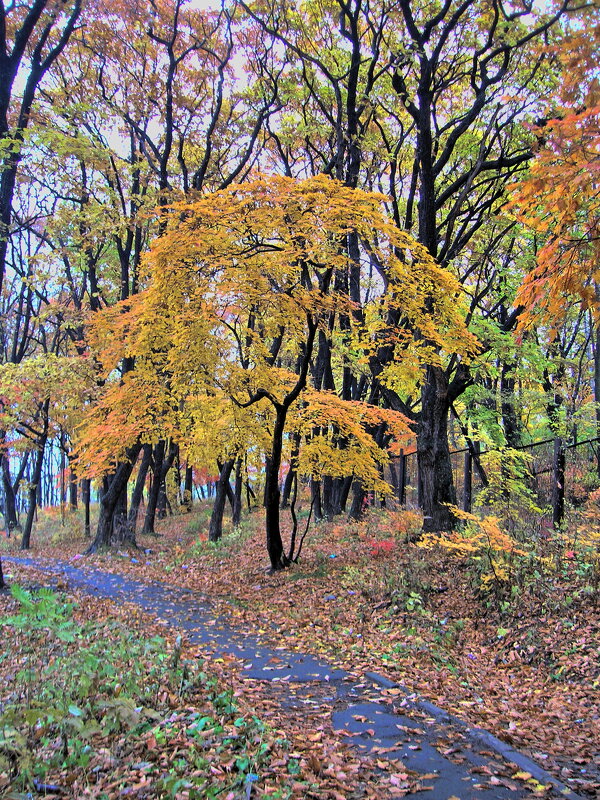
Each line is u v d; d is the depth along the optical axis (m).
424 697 5.62
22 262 24.61
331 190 8.71
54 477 47.00
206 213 8.52
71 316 18.94
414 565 10.18
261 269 10.12
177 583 13.11
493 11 11.27
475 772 3.99
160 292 9.62
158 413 12.30
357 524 16.16
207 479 29.77
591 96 3.70
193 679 5.39
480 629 7.66
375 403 17.34
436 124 14.34
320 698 5.64
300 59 16.28
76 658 5.65
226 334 12.82
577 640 6.43
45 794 3.09
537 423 21.59
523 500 10.62
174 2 16.78
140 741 3.91
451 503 11.60
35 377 15.87
